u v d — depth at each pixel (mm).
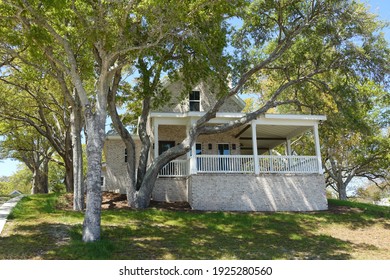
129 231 12133
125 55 13953
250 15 15891
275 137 23828
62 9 10672
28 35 11109
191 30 13023
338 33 17172
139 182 17875
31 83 20891
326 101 22109
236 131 22469
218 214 16062
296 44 18953
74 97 16969
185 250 9922
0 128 25547
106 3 10914
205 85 22094
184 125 20766
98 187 10492
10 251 8789
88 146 10711
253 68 17312
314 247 11258
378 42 17203
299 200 18656
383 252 11102
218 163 18719
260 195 18391
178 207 17891
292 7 17344
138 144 24766
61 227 11820
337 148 30453
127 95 24062
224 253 9812
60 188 51625
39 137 32750
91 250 8977
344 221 16031
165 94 18875
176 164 20156
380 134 29891
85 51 15352
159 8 10828
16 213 14031
